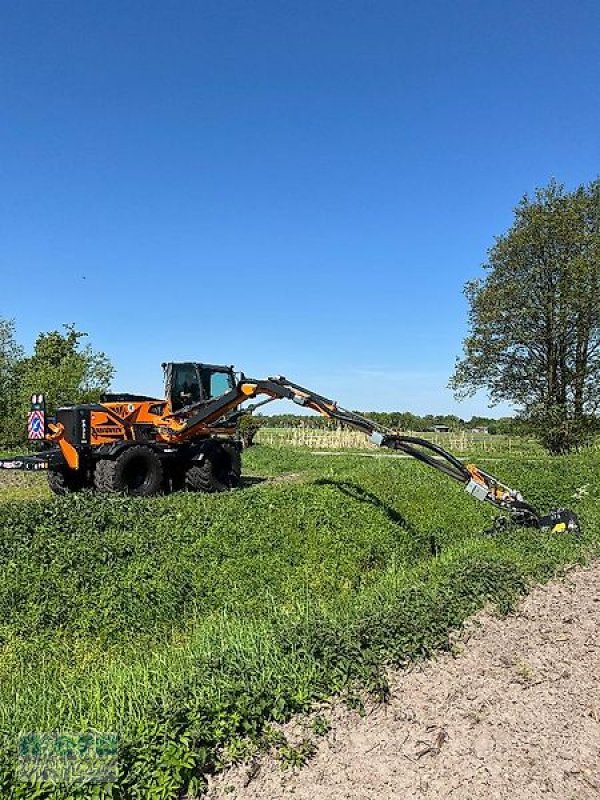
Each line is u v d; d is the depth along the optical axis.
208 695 5.84
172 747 5.15
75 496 12.40
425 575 10.34
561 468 21.05
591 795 5.24
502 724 6.21
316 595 10.06
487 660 7.56
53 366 36.00
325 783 5.28
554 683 7.10
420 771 5.46
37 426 14.61
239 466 17.19
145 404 15.89
